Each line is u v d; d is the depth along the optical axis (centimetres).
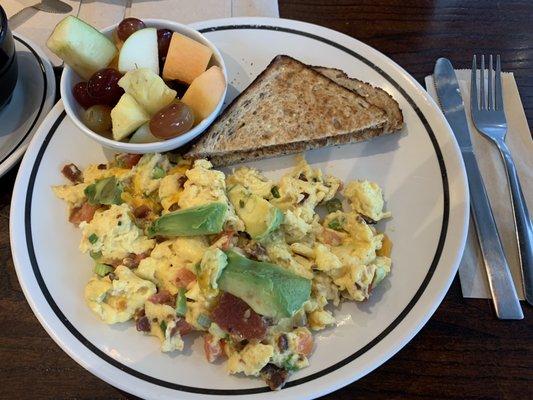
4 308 28
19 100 35
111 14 39
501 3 40
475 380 25
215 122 33
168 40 32
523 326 27
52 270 29
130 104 29
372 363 24
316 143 33
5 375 26
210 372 25
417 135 32
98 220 28
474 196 30
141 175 30
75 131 33
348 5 40
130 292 27
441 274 27
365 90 34
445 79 35
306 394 24
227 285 26
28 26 39
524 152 32
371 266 27
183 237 28
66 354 27
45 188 31
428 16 39
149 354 26
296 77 35
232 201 30
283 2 40
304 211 30
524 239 28
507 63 37
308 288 26
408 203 30
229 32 37
